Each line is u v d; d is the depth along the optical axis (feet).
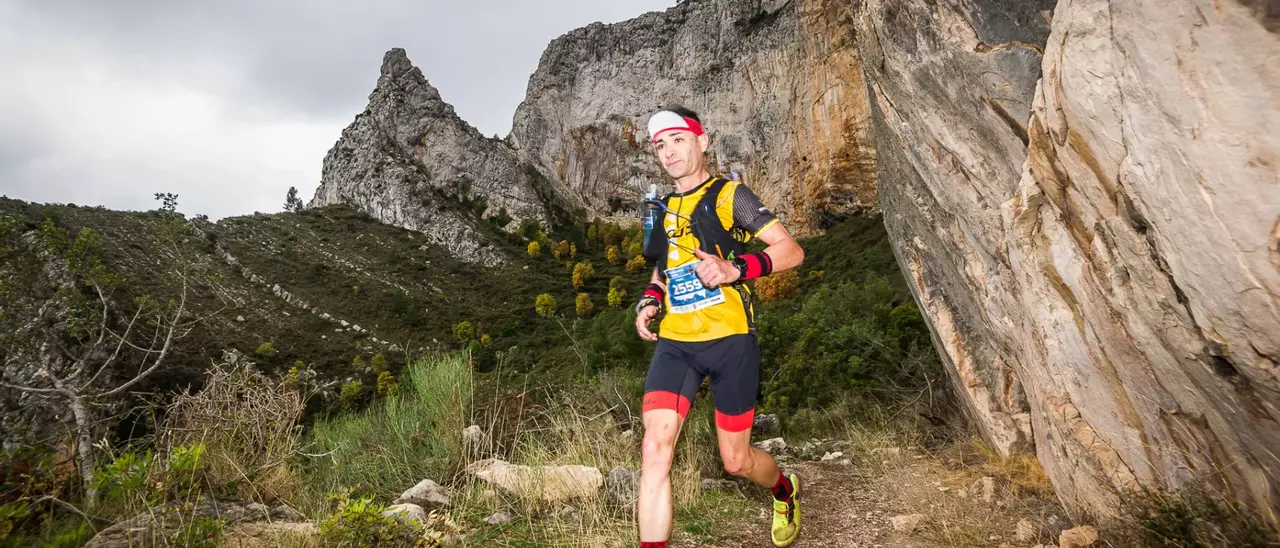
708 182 7.74
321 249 236.84
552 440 14.38
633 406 16.85
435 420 14.44
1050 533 9.40
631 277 230.27
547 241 267.80
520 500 10.69
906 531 9.96
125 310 81.71
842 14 161.07
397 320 191.11
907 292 45.96
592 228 275.39
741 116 220.84
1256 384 5.16
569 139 298.97
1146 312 6.09
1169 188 4.83
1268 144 3.95
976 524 9.80
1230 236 4.43
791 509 9.23
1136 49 4.72
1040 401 10.54
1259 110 3.93
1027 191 7.99
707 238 7.50
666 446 7.48
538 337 157.38
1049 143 6.86
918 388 20.04
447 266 239.09
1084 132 5.90
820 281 119.55
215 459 11.00
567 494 10.87
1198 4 4.10
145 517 8.36
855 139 158.71
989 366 13.28
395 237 258.16
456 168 291.58
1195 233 4.76
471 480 11.41
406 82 311.06
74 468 10.28
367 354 168.55
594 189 293.43
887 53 11.76
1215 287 4.86
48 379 20.12
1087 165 6.17
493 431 14.20
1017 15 7.93
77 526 8.92
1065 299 8.11
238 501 10.02
